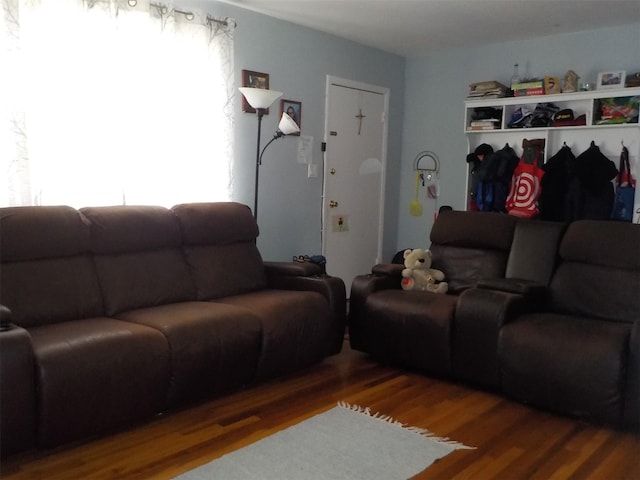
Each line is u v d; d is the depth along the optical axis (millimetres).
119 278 3102
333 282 3604
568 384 2811
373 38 5051
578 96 4520
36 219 2816
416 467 2357
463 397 3160
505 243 3811
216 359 2861
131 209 3262
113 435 2588
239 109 4254
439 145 5641
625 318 3201
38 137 3154
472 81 5387
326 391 3209
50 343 2348
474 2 3990
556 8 4094
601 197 4477
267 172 4531
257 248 4188
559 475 2316
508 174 4965
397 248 5957
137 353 2533
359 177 5410
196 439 2566
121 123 3480
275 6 4164
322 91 4922
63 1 3182
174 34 3691
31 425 2240
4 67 2963
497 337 3096
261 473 2277
